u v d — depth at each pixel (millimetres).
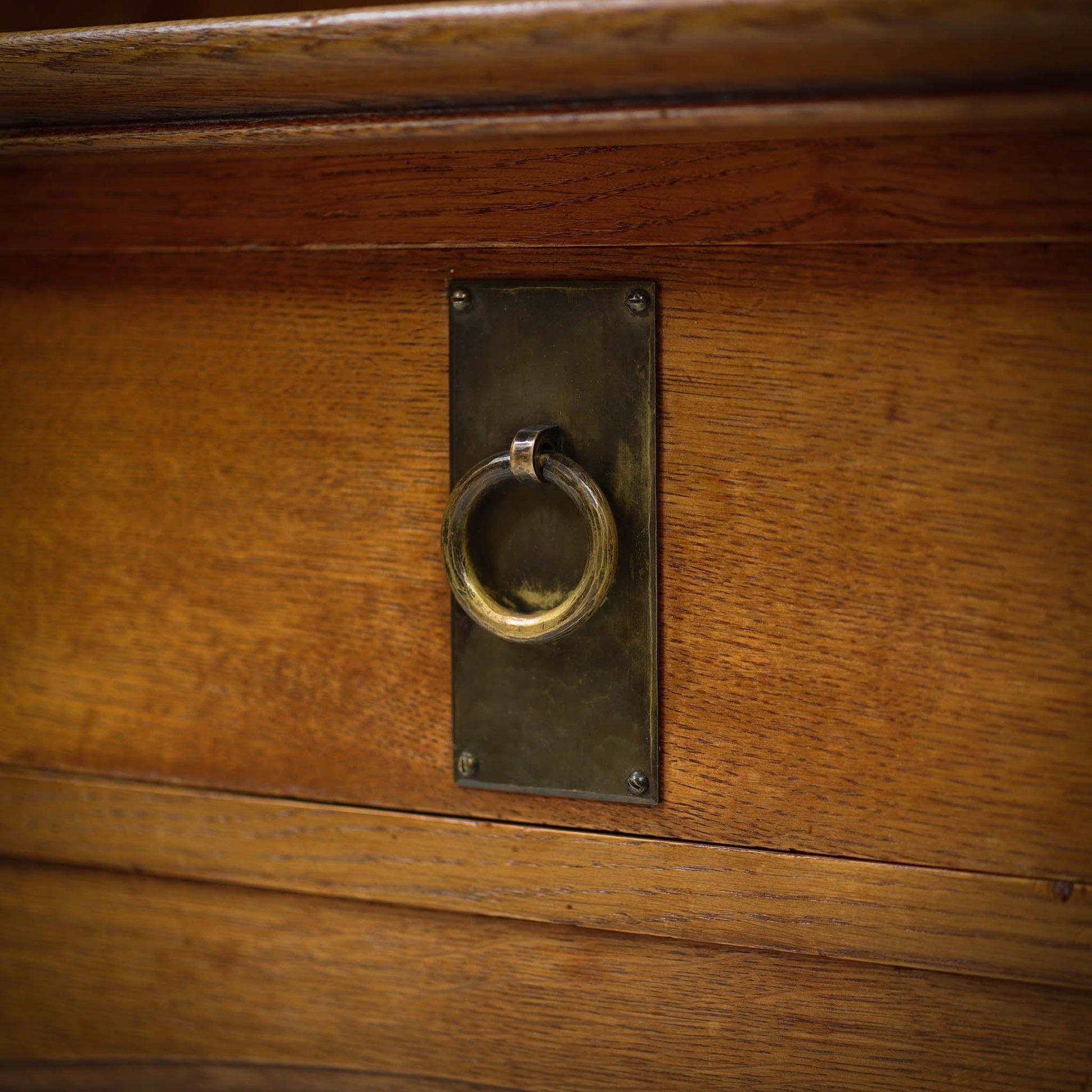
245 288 522
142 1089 562
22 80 479
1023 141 466
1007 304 472
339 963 542
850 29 429
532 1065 529
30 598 553
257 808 540
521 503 505
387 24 453
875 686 490
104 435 541
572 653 508
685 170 485
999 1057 495
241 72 466
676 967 516
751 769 501
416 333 511
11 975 571
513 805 521
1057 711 480
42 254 538
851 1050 505
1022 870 486
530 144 475
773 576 494
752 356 488
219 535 534
